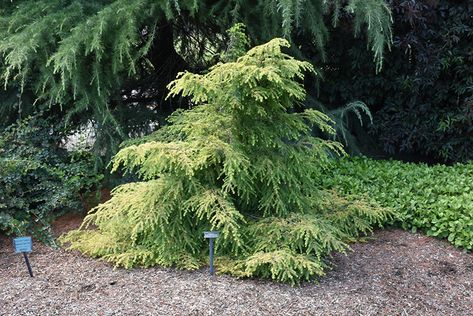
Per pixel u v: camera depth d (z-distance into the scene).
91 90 4.52
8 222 3.81
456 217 3.92
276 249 3.28
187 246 3.51
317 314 2.90
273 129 3.49
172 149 3.26
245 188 3.36
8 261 3.67
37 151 4.43
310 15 4.50
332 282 3.30
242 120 3.45
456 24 5.31
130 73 4.71
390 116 5.89
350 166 5.15
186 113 3.63
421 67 5.39
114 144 4.70
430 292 3.25
